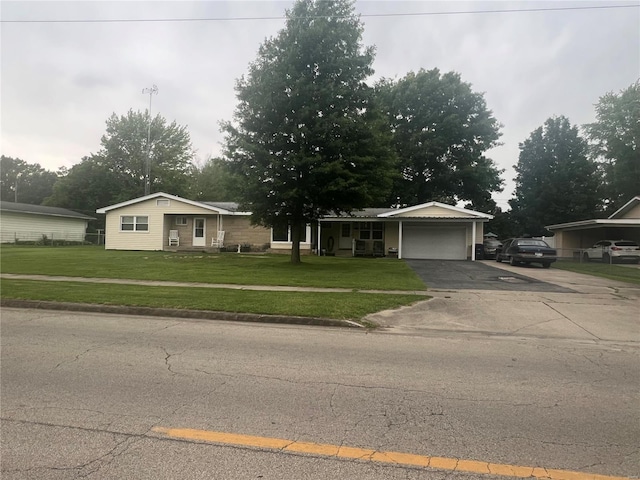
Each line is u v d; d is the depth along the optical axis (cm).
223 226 2952
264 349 621
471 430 359
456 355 605
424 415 389
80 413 381
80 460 301
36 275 1434
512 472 295
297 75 1689
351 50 1753
